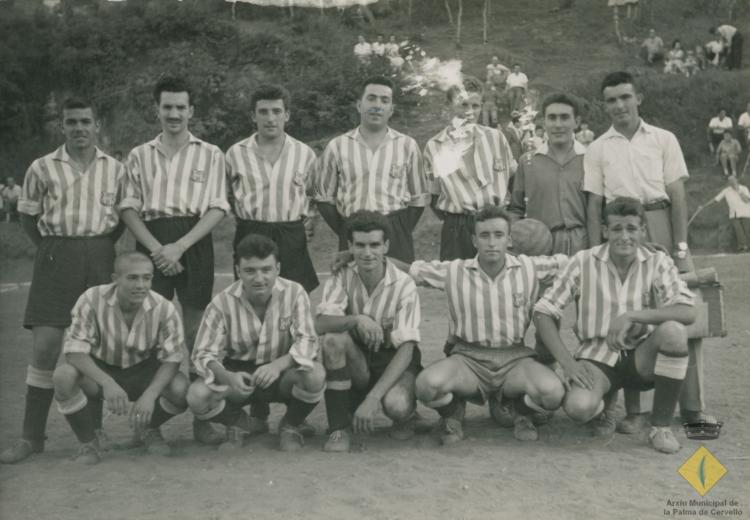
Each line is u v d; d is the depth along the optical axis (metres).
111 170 5.06
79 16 24.34
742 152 21.91
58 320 4.78
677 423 5.07
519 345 4.85
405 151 5.58
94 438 4.52
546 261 4.93
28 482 4.11
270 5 22.88
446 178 5.65
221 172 5.26
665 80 22.53
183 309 5.23
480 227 4.69
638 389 4.80
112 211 5.04
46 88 23.94
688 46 23.06
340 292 4.74
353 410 4.95
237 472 4.21
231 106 21.38
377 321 4.73
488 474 4.12
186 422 5.35
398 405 4.57
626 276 4.67
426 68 19.61
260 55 21.77
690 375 4.96
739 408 5.41
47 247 4.89
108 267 4.98
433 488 3.94
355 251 4.62
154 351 4.70
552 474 4.13
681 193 5.23
